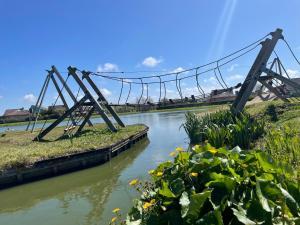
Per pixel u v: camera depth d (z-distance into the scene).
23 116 105.38
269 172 5.01
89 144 21.72
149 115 85.06
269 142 10.70
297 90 28.00
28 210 12.43
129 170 17.80
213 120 21.88
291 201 4.61
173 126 44.19
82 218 10.80
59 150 19.55
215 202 4.54
